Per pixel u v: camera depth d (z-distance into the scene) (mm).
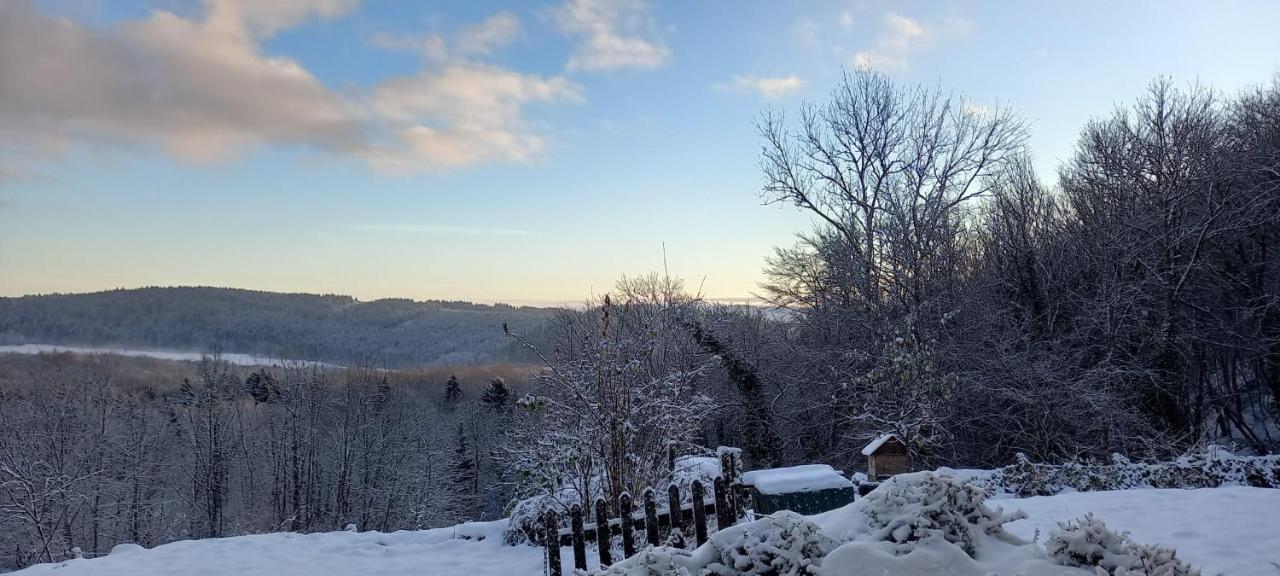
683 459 10594
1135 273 21484
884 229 24422
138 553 10336
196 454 47062
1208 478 12164
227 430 49562
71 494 33062
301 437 50594
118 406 47031
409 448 51562
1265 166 20781
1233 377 23391
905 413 17062
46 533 31062
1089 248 22562
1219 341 21828
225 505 49219
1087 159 25922
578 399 9750
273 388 60438
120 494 40531
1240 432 24312
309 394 54531
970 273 25469
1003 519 4418
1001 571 3881
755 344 26141
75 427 39250
